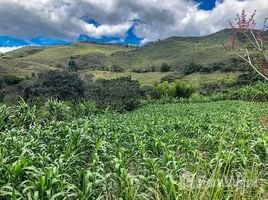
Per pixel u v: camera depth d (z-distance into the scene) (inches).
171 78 3191.4
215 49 4586.6
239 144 358.6
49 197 212.1
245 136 423.2
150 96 2197.3
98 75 3870.6
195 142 422.3
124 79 1907.0
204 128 566.3
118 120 702.5
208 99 1971.0
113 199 241.8
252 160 309.9
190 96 2222.0
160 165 315.9
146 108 1529.3
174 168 270.4
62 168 271.7
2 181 225.5
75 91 1328.7
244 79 2172.7
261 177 281.9
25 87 1290.6
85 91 1373.0
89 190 223.5
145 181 238.4
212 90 2333.9
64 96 1294.3
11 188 214.1
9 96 1269.7
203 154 396.5
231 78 2444.6
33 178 241.9
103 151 332.2
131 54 5935.0
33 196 210.2
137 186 239.8
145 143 403.5
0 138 401.4
